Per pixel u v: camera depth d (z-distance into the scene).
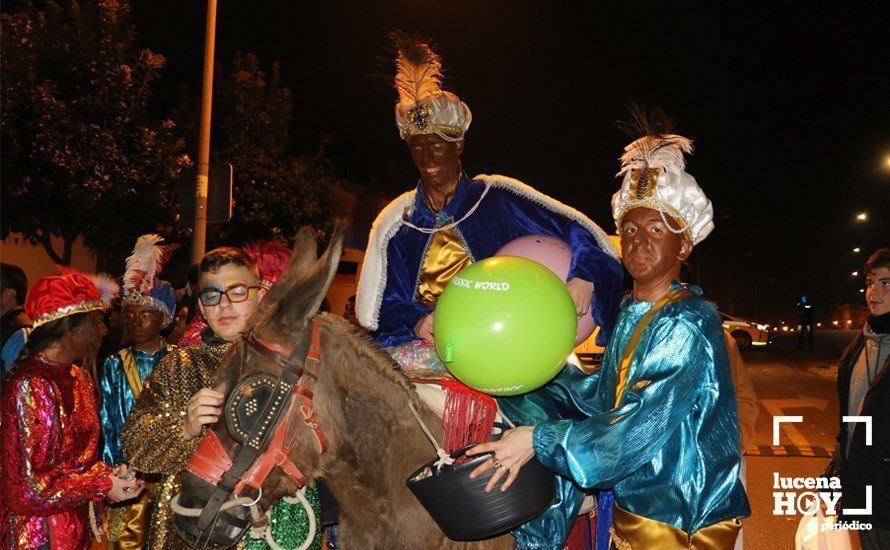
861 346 4.53
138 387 4.68
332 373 2.72
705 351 2.75
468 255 3.64
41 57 11.25
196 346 3.16
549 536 2.89
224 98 17.62
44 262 15.23
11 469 3.29
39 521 3.46
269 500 2.57
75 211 11.44
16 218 11.13
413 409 2.81
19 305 5.30
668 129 3.07
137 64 12.20
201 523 2.49
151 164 11.92
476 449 2.66
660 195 2.89
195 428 2.59
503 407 3.07
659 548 2.73
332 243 2.59
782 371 20.83
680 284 2.99
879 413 4.07
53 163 10.80
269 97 18.34
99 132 11.20
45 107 10.82
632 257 2.93
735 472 2.75
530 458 2.73
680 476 2.74
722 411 2.77
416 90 3.62
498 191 3.70
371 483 2.77
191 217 10.64
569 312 2.71
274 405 2.55
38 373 3.41
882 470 4.04
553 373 2.73
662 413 2.67
